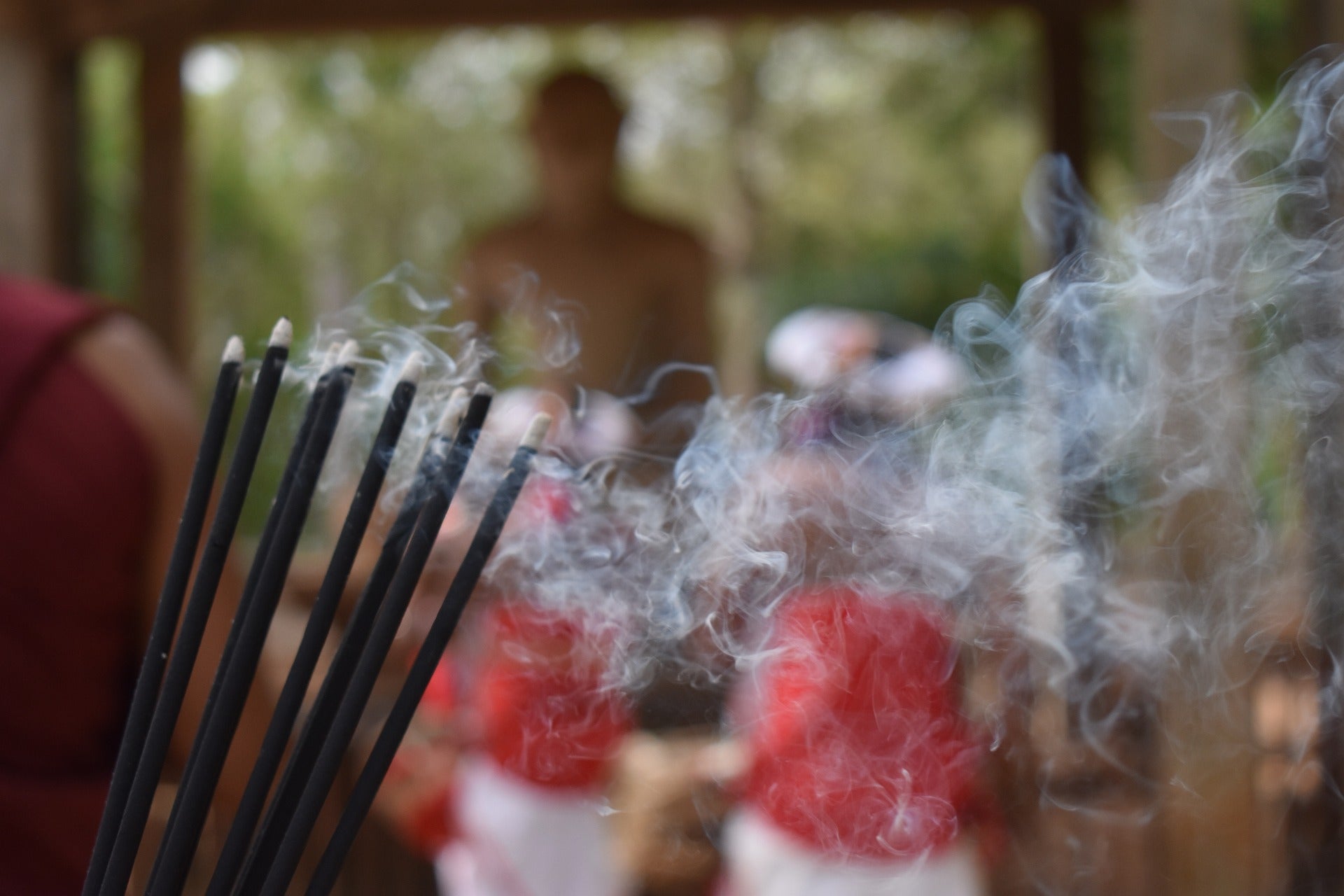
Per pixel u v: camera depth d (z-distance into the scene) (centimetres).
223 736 51
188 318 341
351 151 1149
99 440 84
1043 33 363
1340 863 144
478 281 317
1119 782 180
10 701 83
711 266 318
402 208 1160
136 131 338
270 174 1102
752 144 1024
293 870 50
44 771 85
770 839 136
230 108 1044
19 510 81
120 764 53
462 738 177
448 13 343
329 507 75
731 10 348
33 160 271
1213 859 156
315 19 341
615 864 193
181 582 53
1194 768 155
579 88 306
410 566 51
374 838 223
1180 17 182
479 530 52
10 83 267
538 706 155
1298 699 138
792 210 1145
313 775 51
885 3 352
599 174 308
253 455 52
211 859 139
